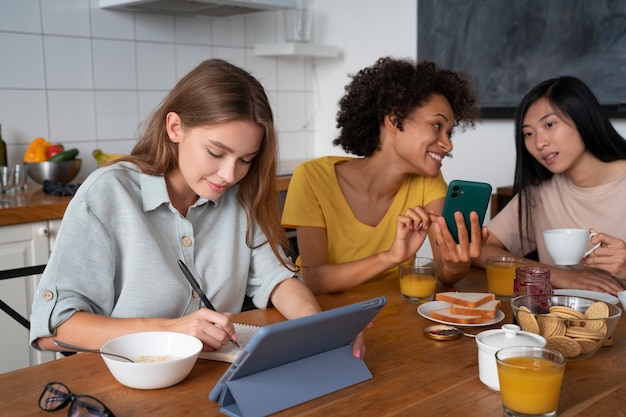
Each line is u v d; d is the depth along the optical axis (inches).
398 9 133.3
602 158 72.8
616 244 59.2
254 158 54.9
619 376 42.1
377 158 70.7
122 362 38.7
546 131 71.8
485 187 59.1
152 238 51.0
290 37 140.7
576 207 75.7
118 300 50.9
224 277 55.4
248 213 56.9
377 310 41.8
